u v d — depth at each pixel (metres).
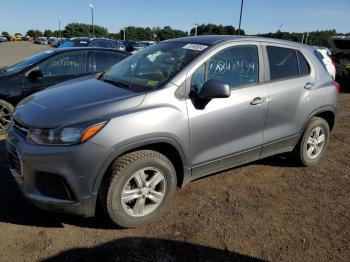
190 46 4.07
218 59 3.93
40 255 3.06
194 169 3.81
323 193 4.38
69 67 6.81
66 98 3.54
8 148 3.56
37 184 3.19
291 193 4.34
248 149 4.21
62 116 3.18
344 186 4.60
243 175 4.78
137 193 3.42
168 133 3.43
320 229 3.61
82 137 3.06
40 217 3.62
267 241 3.37
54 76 6.63
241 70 4.12
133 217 3.43
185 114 3.56
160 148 3.62
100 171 3.15
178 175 3.83
